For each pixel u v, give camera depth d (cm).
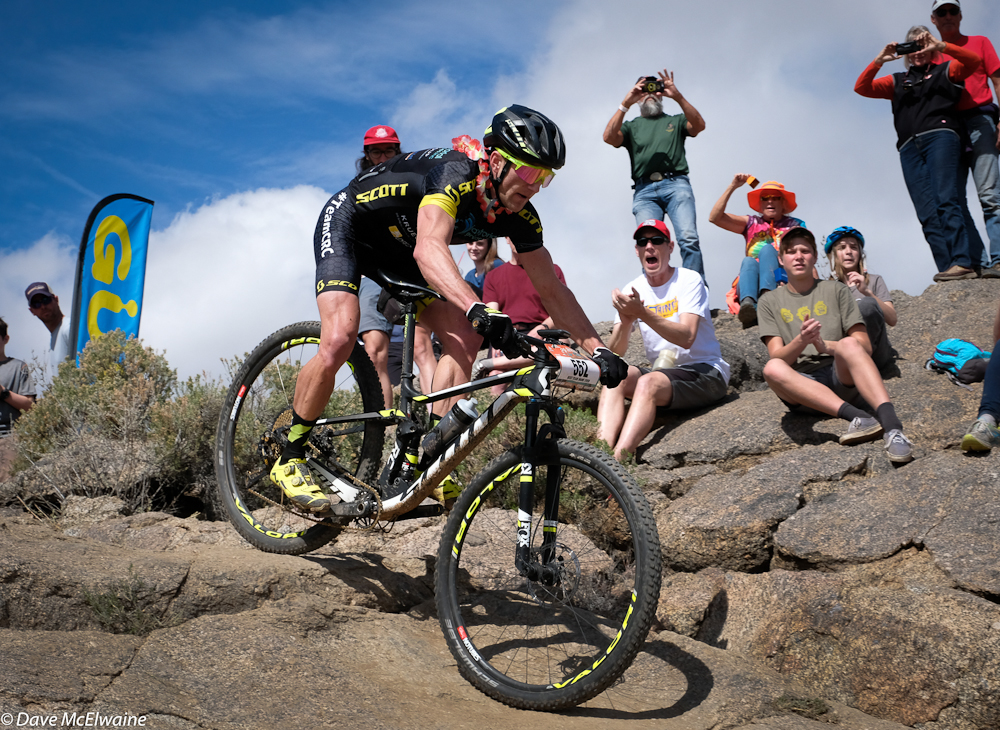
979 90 611
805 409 455
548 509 253
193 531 352
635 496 232
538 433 253
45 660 202
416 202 278
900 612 285
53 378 525
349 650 253
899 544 328
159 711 195
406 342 296
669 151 674
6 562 242
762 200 670
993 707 249
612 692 261
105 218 643
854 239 539
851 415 420
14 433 512
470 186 264
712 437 465
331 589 284
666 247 518
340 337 284
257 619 254
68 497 430
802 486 382
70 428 483
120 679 204
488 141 260
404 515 289
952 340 463
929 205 622
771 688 274
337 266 292
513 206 263
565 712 236
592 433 484
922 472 369
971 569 303
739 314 655
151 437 472
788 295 476
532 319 525
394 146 525
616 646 225
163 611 254
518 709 238
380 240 300
